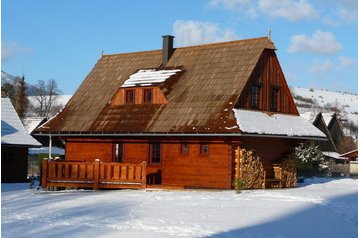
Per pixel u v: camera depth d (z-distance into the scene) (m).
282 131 30.58
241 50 32.59
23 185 34.38
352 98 195.38
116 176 29.19
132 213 19.86
